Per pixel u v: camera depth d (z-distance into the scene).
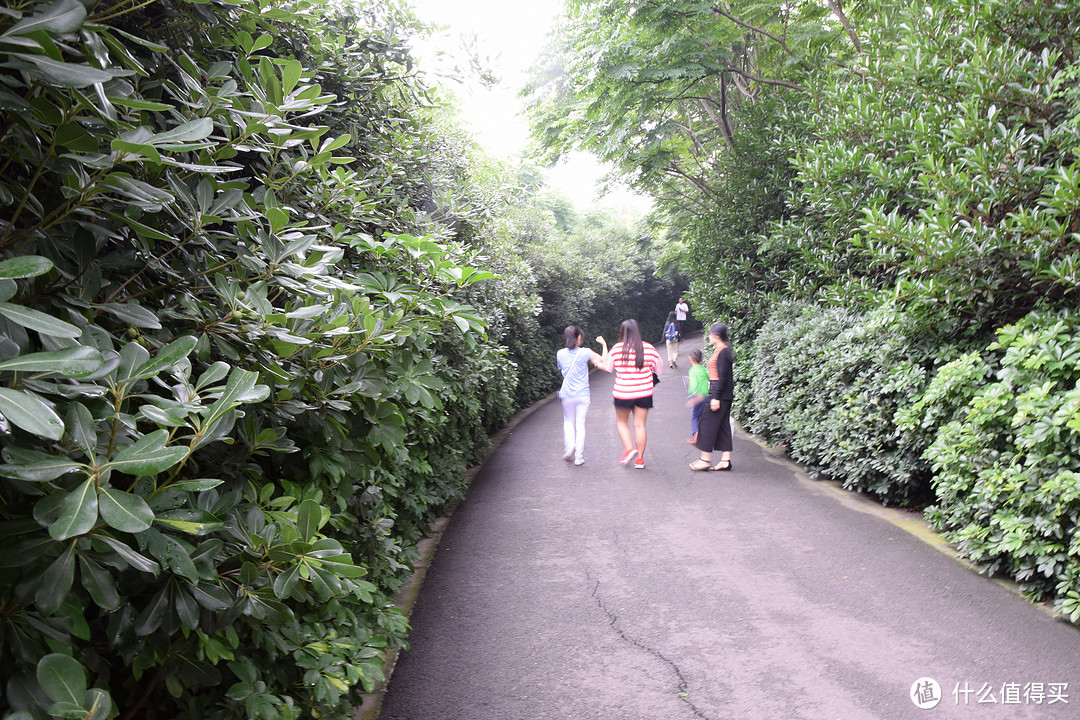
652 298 30.91
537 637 3.76
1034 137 4.77
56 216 1.35
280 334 1.75
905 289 5.11
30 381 1.10
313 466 2.39
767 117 10.26
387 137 4.30
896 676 3.25
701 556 4.99
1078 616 3.52
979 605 4.00
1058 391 4.00
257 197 2.21
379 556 3.50
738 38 10.94
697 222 12.09
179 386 1.43
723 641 3.66
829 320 7.37
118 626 1.45
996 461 4.38
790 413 7.85
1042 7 5.16
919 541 5.16
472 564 4.93
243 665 1.93
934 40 5.68
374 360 2.46
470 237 6.70
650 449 9.30
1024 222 4.37
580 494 6.89
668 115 13.44
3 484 1.20
